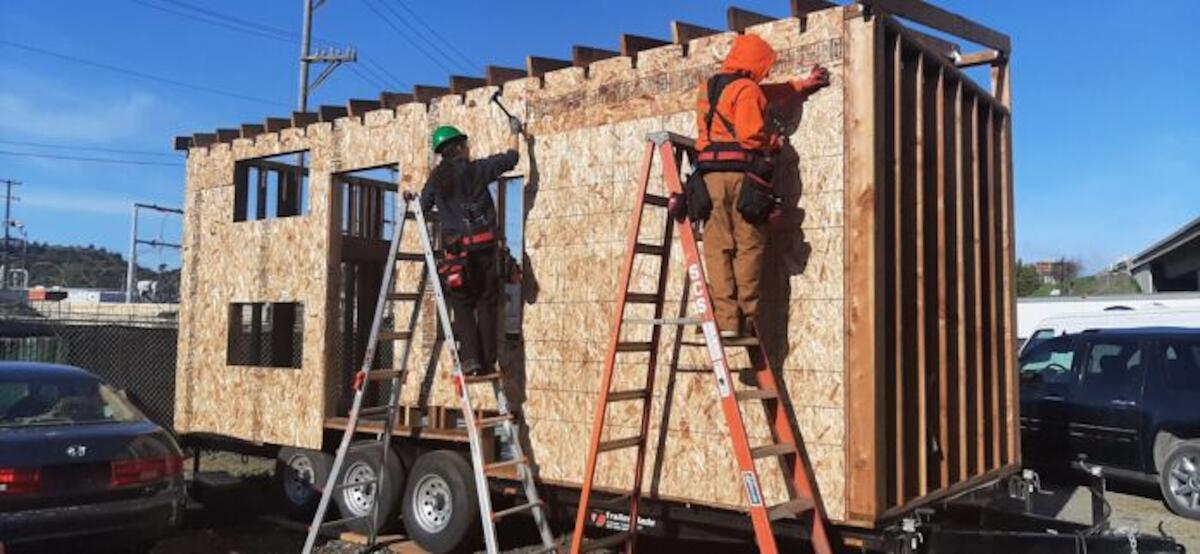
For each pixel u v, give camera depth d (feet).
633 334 20.17
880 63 17.15
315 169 27.58
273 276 28.50
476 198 21.21
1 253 235.81
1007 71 22.99
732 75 17.43
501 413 21.01
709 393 18.98
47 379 22.07
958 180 19.94
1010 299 22.80
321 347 26.89
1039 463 33.27
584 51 21.50
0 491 18.04
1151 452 29.60
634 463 19.86
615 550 23.16
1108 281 164.76
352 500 25.55
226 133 30.76
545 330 21.68
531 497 20.43
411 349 24.64
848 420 16.87
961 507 19.65
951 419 19.33
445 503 23.15
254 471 35.22
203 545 24.72
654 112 20.16
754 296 17.06
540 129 22.13
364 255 31.35
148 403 41.45
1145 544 16.17
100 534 19.27
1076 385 32.35
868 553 17.39
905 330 17.79
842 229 17.22
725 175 17.04
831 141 17.48
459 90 24.04
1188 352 29.76
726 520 18.67
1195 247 100.53
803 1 17.88
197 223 31.24
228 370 29.53
